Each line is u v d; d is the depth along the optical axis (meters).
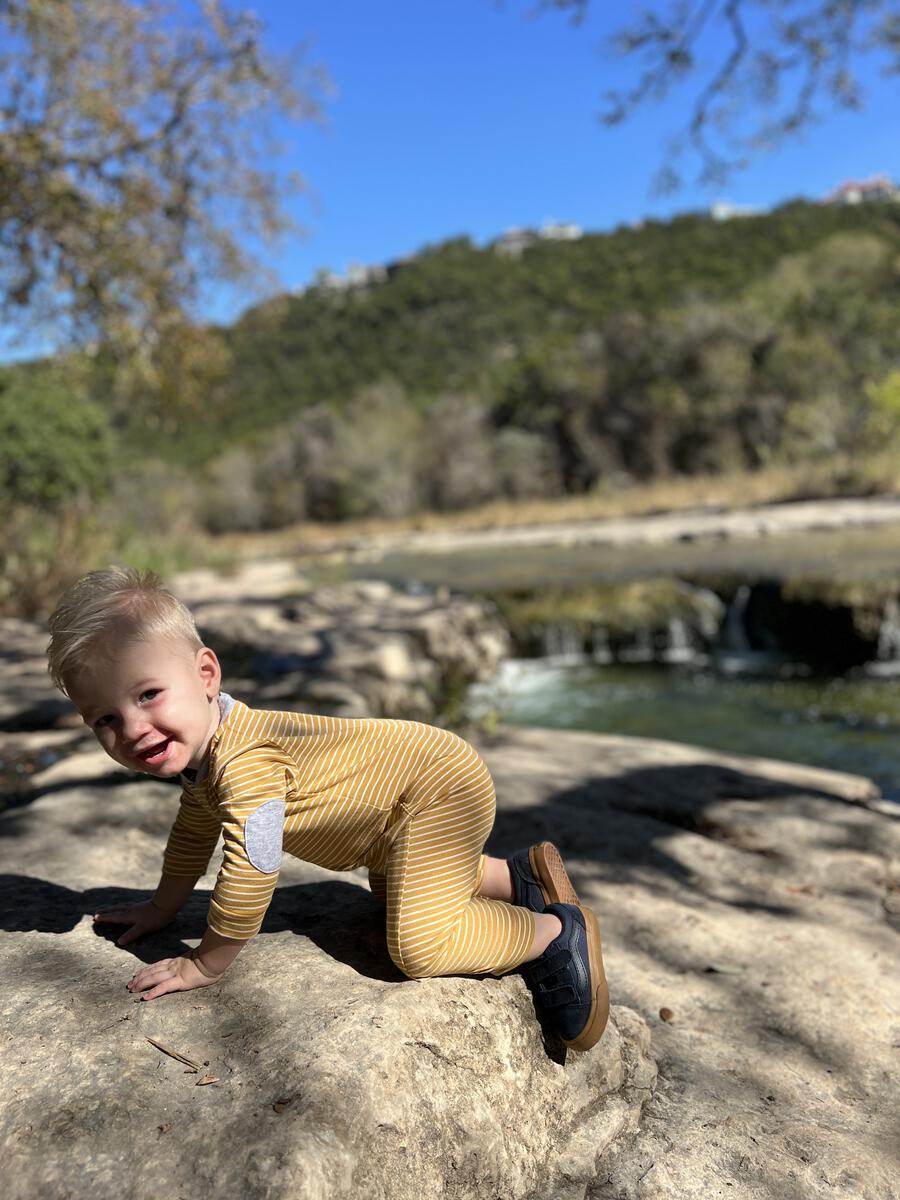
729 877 1.61
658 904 1.48
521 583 6.28
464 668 4.66
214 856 1.28
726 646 5.18
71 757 2.00
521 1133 0.87
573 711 4.00
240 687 3.23
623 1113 0.96
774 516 8.92
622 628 5.23
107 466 9.87
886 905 1.52
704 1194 0.87
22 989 0.89
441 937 0.89
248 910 0.85
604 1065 0.97
